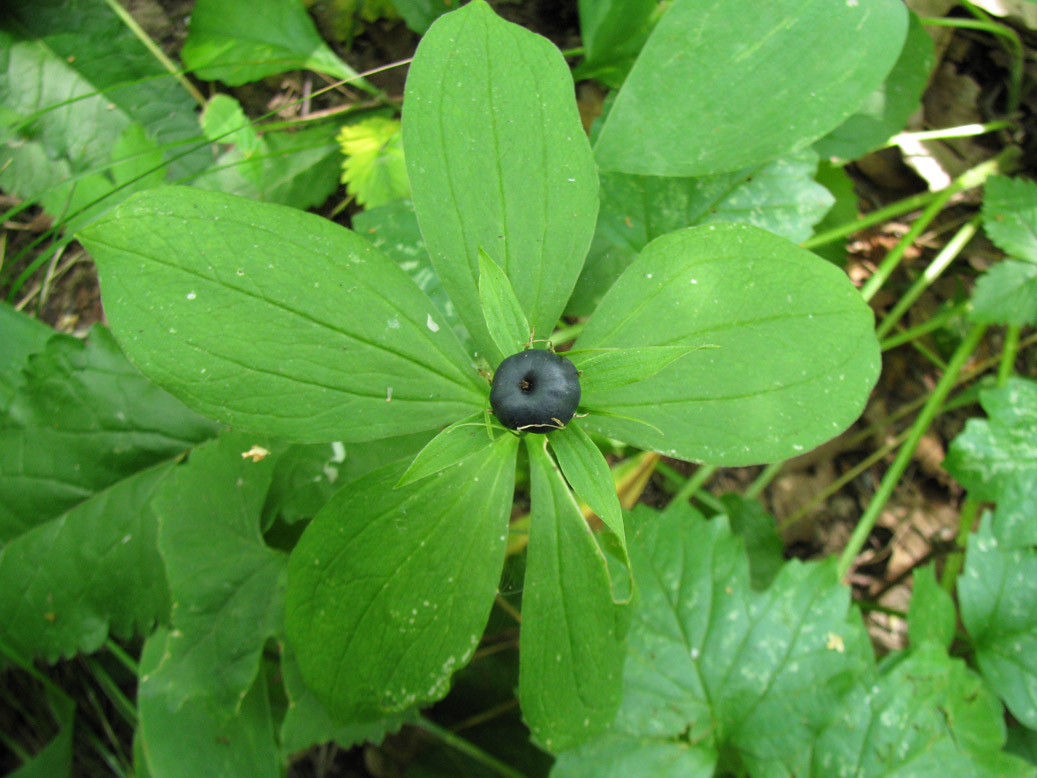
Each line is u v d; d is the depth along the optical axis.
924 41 0.21
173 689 0.17
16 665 0.21
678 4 0.16
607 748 0.17
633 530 0.16
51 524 0.18
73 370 0.19
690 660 0.18
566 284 0.13
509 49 0.12
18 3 0.22
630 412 0.13
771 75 0.16
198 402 0.12
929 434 0.26
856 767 0.17
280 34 0.22
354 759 0.25
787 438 0.12
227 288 0.12
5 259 0.22
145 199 0.11
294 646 0.13
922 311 0.26
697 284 0.13
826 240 0.22
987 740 0.18
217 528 0.17
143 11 0.23
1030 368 0.25
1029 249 0.22
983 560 0.20
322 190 0.22
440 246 0.13
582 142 0.13
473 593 0.13
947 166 0.25
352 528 0.13
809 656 0.18
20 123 0.20
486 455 0.13
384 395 0.12
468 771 0.24
